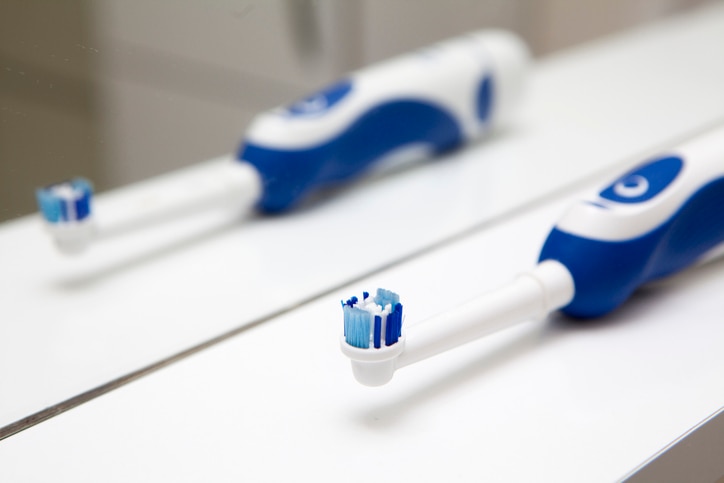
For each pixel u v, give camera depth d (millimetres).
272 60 469
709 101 552
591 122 536
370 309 332
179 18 430
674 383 354
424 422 343
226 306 403
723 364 361
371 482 325
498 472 326
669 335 374
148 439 343
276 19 466
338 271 421
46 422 352
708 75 588
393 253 430
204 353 377
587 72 605
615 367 361
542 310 368
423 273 413
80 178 418
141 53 422
